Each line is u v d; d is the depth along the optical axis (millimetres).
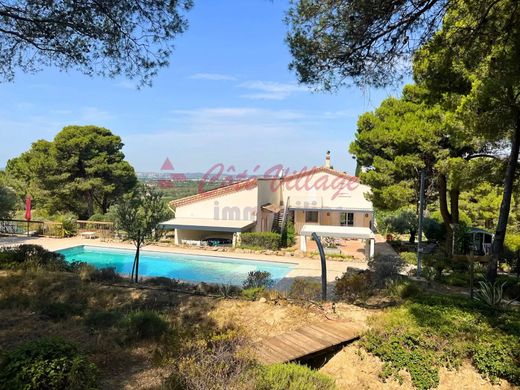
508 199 11906
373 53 7742
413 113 21953
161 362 6441
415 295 10992
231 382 4961
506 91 9734
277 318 9812
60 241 26750
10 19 8281
